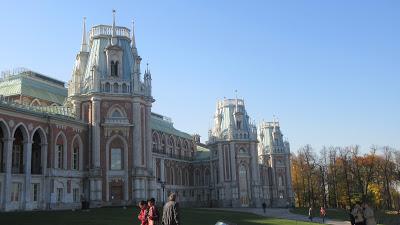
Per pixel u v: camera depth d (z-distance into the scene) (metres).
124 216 43.16
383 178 119.62
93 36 71.31
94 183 63.81
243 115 110.19
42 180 57.31
